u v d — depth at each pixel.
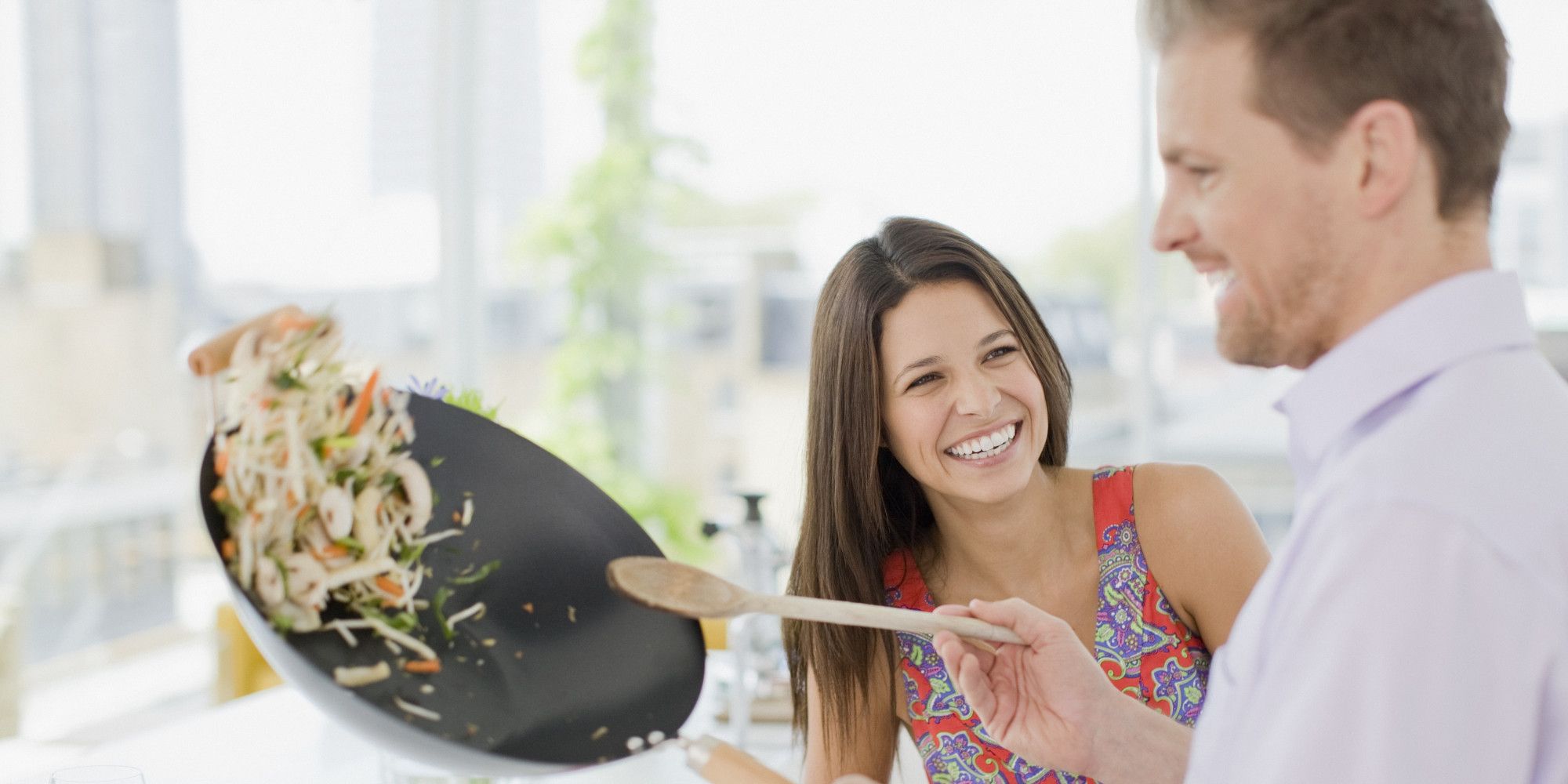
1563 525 0.59
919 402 1.16
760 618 1.77
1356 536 0.59
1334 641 0.58
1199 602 1.24
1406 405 0.64
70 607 3.28
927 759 1.26
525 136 4.02
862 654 1.24
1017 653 0.99
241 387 0.80
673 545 3.90
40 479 3.25
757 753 1.54
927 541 1.30
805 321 3.80
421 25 3.98
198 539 3.51
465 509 1.00
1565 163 3.27
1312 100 0.62
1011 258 3.63
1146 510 1.26
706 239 3.88
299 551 0.84
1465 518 0.57
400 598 0.90
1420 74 0.61
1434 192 0.63
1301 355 0.69
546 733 0.88
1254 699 0.63
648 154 3.92
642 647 0.96
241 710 1.70
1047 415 1.23
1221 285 0.69
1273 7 0.62
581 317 4.00
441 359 4.03
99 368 3.37
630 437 3.97
